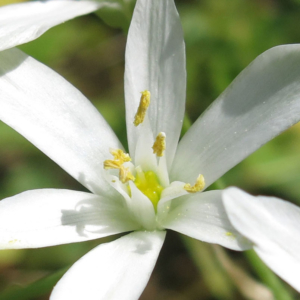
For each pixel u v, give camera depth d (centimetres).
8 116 9
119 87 15
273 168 13
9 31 9
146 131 10
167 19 10
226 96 9
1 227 9
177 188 9
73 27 14
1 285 13
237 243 9
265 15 14
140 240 9
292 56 9
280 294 11
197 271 14
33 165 14
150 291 14
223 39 14
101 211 9
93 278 9
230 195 8
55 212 9
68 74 15
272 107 9
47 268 13
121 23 11
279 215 8
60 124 10
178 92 10
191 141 10
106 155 10
